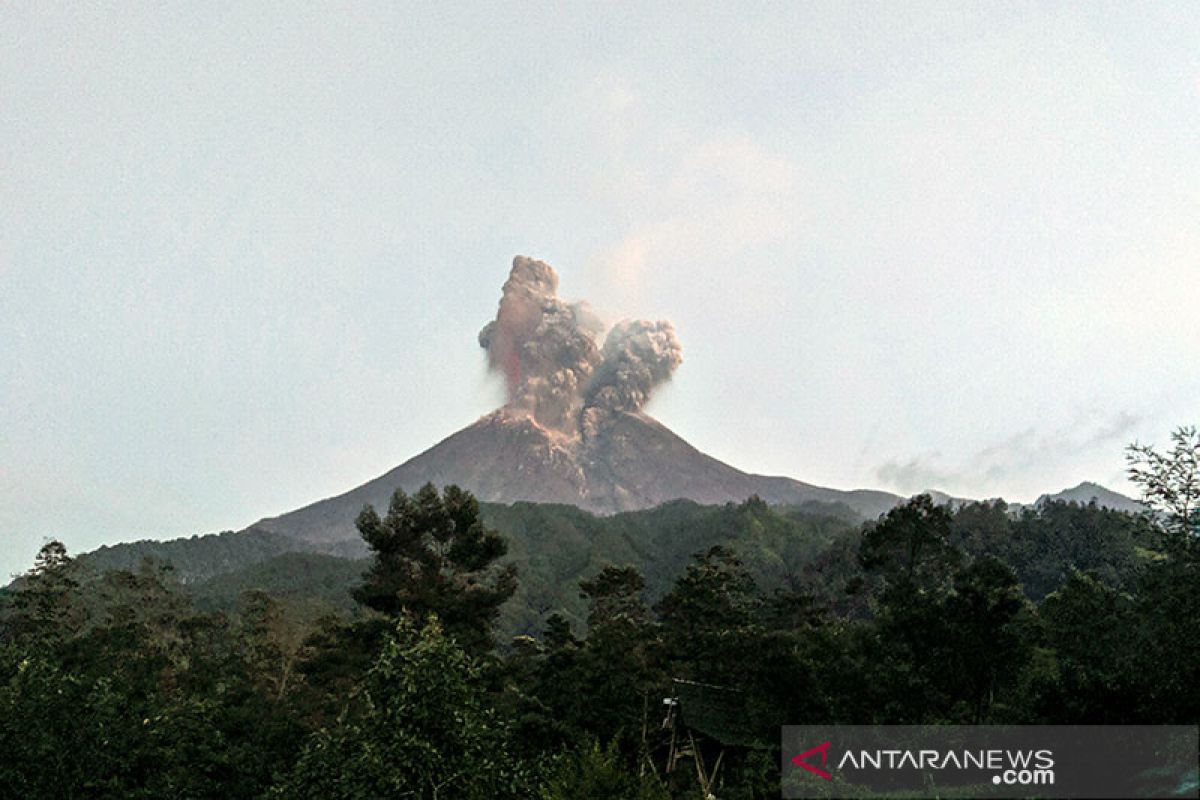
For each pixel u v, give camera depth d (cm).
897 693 3048
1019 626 3381
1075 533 13375
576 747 3512
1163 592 2552
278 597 15000
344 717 2706
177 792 3209
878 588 8288
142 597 7625
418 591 5378
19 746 2816
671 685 4044
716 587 6000
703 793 3158
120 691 3597
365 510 5862
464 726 2452
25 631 5428
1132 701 2008
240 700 4428
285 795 2534
